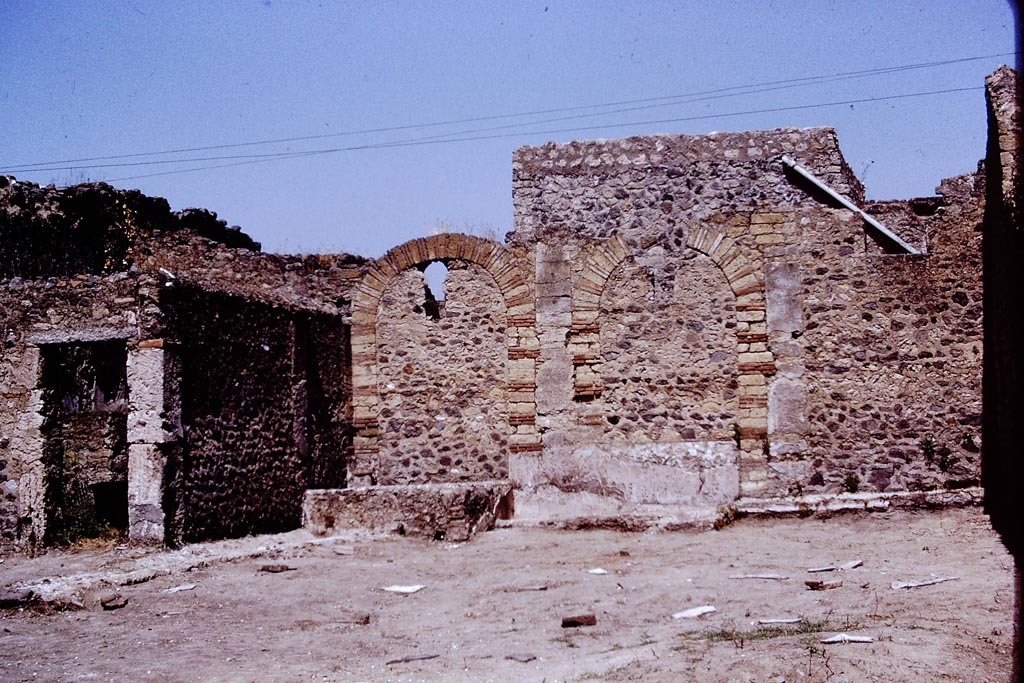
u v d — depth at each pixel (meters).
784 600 9.84
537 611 10.12
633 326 16.75
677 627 9.07
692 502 16.16
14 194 16.61
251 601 10.84
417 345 17.59
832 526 14.22
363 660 8.58
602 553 13.17
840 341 16.12
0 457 13.99
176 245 18.17
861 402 15.96
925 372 15.84
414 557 13.36
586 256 16.98
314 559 13.18
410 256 17.64
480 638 9.18
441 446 17.31
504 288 17.20
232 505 14.48
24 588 10.80
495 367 17.23
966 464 15.56
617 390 16.66
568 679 7.54
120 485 15.01
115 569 12.00
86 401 14.66
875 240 16.52
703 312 16.56
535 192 17.28
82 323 13.77
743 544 13.27
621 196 17.02
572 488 16.55
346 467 17.52
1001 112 7.62
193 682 7.92
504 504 16.03
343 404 17.53
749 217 16.55
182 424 13.59
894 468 15.79
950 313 15.84
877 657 7.06
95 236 17.73
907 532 13.38
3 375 14.09
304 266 18.28
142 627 9.81
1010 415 6.63
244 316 15.14
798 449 16.03
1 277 16.27
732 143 16.83
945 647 7.27
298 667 8.35
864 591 9.94
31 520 13.73
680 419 16.42
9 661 8.65
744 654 7.48
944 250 15.95
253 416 15.16
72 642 9.29
